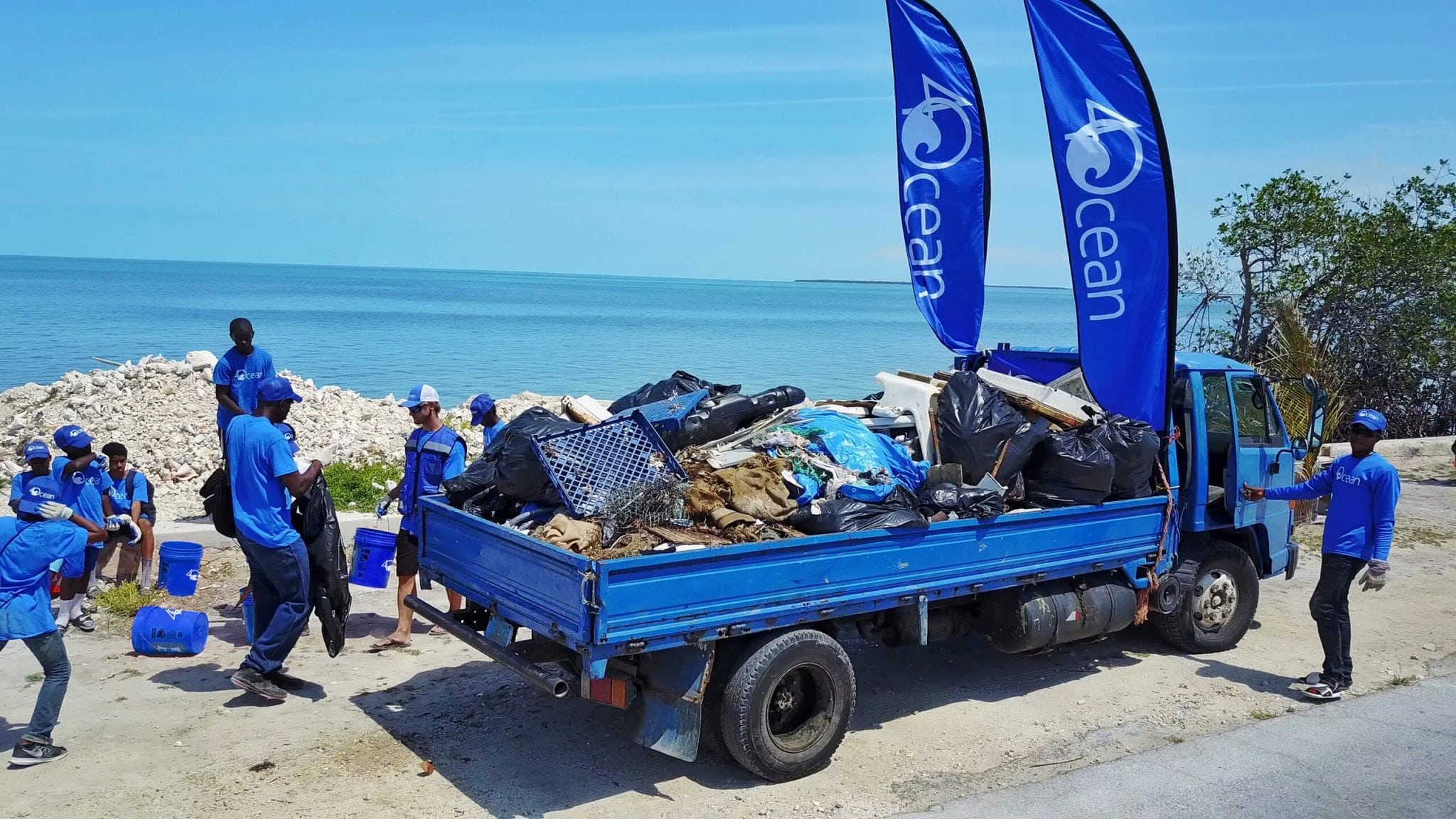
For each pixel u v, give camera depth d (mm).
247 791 5027
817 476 5941
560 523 5145
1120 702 6660
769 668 5164
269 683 6086
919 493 6203
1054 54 7652
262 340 49000
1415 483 15156
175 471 11867
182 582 7820
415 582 7316
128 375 14172
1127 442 6793
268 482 6020
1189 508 7332
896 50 8898
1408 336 17828
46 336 44969
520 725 5988
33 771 5160
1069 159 7625
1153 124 7199
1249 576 7801
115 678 6543
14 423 13086
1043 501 6574
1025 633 6398
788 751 5328
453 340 52562
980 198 8820
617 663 5133
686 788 5270
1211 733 6145
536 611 5043
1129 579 7020
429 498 6473
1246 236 18078
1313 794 5305
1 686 6344
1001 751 5859
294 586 6129
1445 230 17422
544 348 47219
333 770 5297
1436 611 8859
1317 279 18094
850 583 5402
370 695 6387
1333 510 6797
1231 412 7551
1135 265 7328
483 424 7941
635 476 5578
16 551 5133
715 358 42062
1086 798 5219
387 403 15344
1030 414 6906
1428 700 6746
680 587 4797
